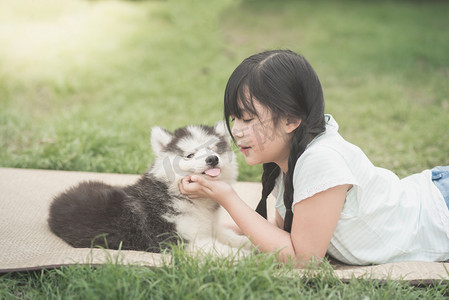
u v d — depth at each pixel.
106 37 9.08
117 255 2.08
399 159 4.49
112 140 4.59
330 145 2.13
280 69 2.10
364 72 7.95
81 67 7.55
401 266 2.17
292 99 2.10
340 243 2.27
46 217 2.99
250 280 1.89
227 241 2.85
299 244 2.16
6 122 5.18
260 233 2.22
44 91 6.70
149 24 10.14
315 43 9.63
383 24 11.07
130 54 8.32
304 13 12.16
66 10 10.79
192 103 6.39
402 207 2.31
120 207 2.68
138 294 1.89
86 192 2.85
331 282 2.04
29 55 7.89
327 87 7.38
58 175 3.65
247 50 9.03
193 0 10.50
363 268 2.20
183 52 8.64
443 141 4.80
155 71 7.72
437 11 12.52
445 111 5.95
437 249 2.29
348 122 5.72
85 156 4.21
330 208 2.08
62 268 2.13
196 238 2.63
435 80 7.38
